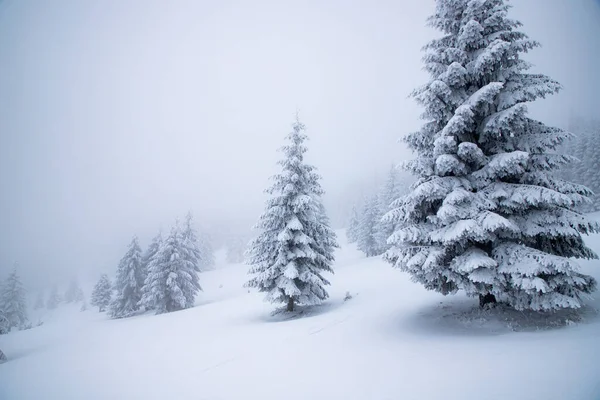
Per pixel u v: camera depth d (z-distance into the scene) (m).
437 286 10.64
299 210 18.62
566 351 6.48
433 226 10.50
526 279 8.27
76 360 12.99
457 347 7.87
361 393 5.82
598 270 13.73
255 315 19.78
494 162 9.53
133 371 9.71
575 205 9.12
